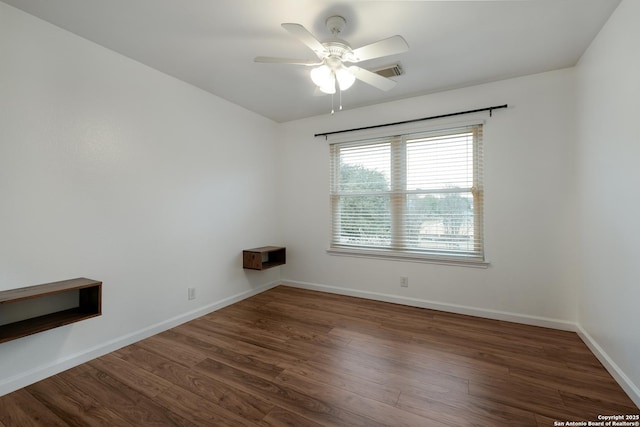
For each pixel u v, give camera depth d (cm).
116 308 237
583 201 243
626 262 176
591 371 200
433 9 185
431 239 332
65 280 206
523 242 284
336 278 390
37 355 192
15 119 184
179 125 288
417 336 258
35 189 192
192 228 301
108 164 232
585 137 237
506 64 258
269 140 412
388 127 347
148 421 156
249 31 210
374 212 366
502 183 291
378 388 184
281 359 220
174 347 239
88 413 162
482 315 301
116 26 203
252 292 380
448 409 164
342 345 242
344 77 204
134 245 250
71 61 210
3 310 180
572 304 266
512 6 183
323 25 202
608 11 187
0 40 178
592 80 222
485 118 297
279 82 294
